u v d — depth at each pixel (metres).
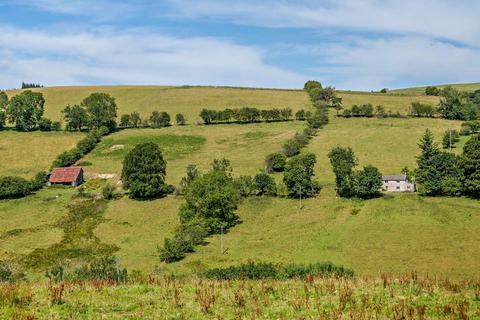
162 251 71.38
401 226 79.31
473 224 78.06
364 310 21.06
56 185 117.25
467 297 23.41
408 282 26.22
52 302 22.83
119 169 128.50
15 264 71.25
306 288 24.44
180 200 103.56
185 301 23.36
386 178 103.00
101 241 82.44
